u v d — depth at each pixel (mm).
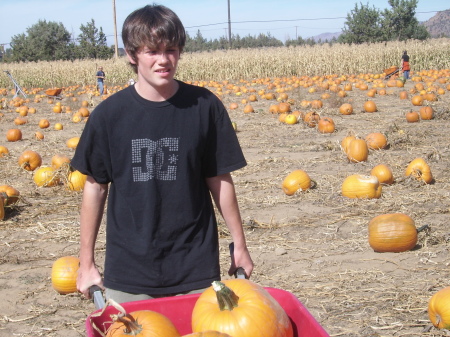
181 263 2898
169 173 2846
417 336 4086
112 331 2422
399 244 5641
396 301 4633
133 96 2852
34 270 5781
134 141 2824
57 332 4473
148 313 2492
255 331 2297
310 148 11195
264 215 7113
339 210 7129
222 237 6371
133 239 2871
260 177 9070
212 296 2486
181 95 2869
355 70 36406
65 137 14477
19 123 17594
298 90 22844
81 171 2918
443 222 6465
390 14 72688
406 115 14031
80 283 3064
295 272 5336
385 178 8031
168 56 2732
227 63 37156
